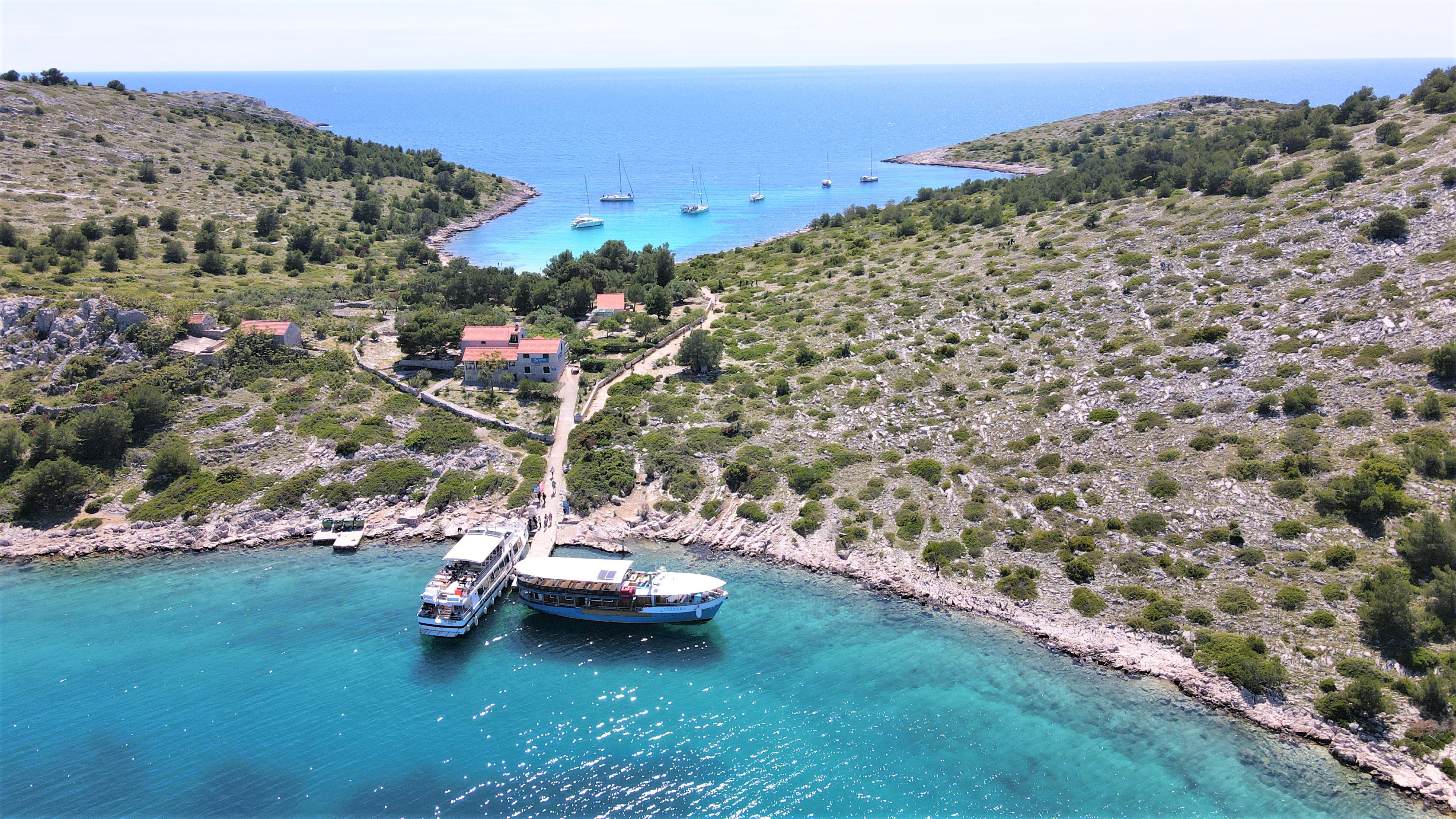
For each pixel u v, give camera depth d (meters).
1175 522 76.44
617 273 172.12
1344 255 102.75
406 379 113.50
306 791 54.50
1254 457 79.38
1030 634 70.50
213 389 105.69
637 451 97.81
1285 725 58.56
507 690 65.06
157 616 74.19
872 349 119.38
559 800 53.94
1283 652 62.84
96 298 112.69
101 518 88.50
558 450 99.25
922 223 197.50
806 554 83.00
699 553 84.88
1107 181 172.50
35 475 88.12
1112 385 96.69
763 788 54.69
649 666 68.12
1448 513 66.50
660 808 53.28
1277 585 67.75
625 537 87.19
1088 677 65.31
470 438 99.38
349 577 81.06
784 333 133.88
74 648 69.44
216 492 90.75
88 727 60.28
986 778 55.28
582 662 69.00
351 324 129.88
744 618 74.38
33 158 199.25
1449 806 51.47
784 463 94.69
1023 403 98.94
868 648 69.81
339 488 92.00
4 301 113.12
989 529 81.56
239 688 64.81
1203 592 69.44
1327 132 153.38
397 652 69.94
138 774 55.78
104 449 94.31
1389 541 67.56
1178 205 140.88
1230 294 105.25
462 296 153.75
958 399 102.44
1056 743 58.50
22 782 54.91
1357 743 56.03
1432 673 57.09
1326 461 75.62
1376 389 81.19
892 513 85.81
